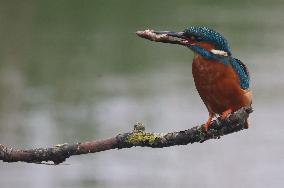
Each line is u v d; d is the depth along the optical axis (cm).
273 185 1439
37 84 2311
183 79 2298
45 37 3000
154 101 2047
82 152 453
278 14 3241
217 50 486
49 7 3550
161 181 1452
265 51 2538
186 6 3541
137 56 2667
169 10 3447
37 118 1903
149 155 1611
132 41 2916
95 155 1599
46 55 2734
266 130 1755
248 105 496
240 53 2522
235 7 3472
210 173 1502
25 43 2897
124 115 1934
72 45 2866
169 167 1538
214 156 1603
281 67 2317
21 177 1480
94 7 3569
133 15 3366
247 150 1623
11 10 3459
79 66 2548
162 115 1917
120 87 2241
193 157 1598
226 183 1452
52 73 2467
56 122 1872
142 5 3600
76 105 2041
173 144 457
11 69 2523
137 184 1445
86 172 1515
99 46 2852
